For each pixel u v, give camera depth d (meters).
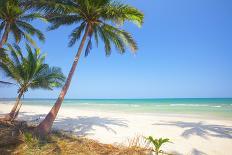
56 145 8.73
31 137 8.98
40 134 10.02
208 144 10.70
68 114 24.61
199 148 9.99
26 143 8.43
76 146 8.89
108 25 13.16
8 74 16.62
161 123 17.23
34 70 17.00
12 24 17.83
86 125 15.75
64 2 12.41
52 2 11.52
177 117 21.84
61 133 11.39
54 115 11.04
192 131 13.88
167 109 34.91
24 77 16.81
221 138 11.96
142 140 11.23
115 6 12.19
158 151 8.65
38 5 11.98
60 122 17.25
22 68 16.66
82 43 12.67
